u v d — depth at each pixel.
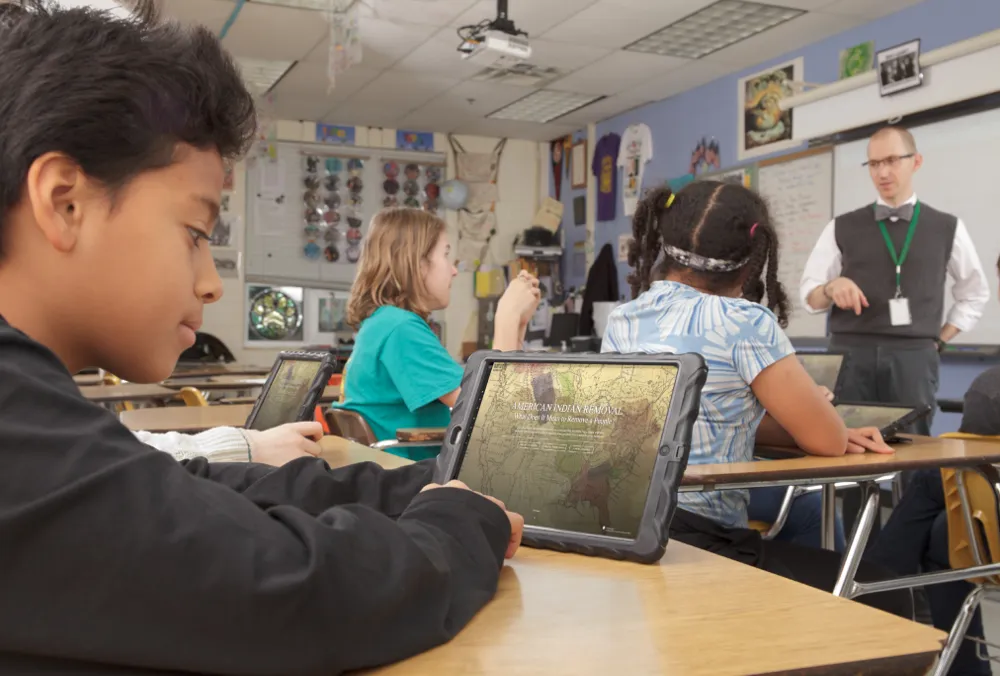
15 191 0.47
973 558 1.98
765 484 1.45
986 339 5.17
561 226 9.81
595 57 6.88
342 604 0.46
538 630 0.56
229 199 8.84
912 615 1.75
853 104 5.75
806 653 0.51
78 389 0.46
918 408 2.05
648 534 0.76
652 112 8.30
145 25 0.53
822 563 1.76
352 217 9.31
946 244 4.43
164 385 4.76
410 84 7.69
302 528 0.47
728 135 7.36
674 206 1.77
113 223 0.49
